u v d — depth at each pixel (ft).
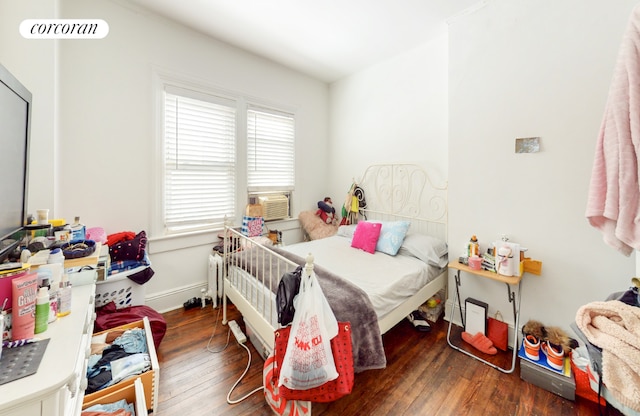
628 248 3.58
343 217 10.86
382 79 9.88
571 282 5.44
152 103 7.30
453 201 7.10
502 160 6.23
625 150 3.35
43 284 2.85
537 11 5.65
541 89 5.64
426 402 4.66
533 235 5.86
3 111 2.99
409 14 7.01
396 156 9.56
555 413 4.42
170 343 6.29
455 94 6.95
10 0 4.78
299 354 3.69
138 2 6.81
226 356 5.84
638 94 3.26
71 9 6.09
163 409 4.46
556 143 5.50
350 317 4.50
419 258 7.41
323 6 6.77
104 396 3.68
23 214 3.77
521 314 6.11
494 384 5.08
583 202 5.25
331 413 4.42
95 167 6.57
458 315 7.22
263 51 9.11
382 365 4.66
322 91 11.78
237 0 6.62
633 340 3.21
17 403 1.86
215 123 8.55
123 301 6.11
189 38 7.85
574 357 4.89
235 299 6.66
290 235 10.91
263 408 4.51
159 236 7.65
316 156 11.72
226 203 8.95
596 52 5.02
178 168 7.90
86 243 4.19
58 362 2.25
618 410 4.24
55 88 5.28
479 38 6.50
